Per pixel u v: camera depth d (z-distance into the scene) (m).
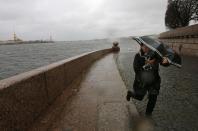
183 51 28.33
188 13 42.28
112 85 7.80
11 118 3.21
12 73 43.56
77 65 9.98
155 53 4.41
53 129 3.90
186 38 26.94
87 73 10.98
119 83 8.18
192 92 7.18
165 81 9.47
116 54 30.28
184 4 42.62
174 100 6.20
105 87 7.46
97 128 3.95
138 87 4.62
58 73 6.21
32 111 4.06
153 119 4.57
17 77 3.85
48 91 5.15
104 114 4.68
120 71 12.37
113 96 6.22
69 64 7.97
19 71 46.34
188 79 9.94
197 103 5.86
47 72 5.08
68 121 4.27
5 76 39.59
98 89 7.14
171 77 10.65
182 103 5.88
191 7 41.47
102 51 26.27
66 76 7.39
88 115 4.60
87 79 9.15
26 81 3.83
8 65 59.53
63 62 7.29
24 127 3.66
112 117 4.50
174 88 7.89
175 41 33.50
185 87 8.06
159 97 6.56
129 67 14.60
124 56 27.06
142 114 4.87
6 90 3.12
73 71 8.86
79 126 4.03
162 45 4.43
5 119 3.04
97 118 4.43
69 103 5.47
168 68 14.58
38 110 4.41
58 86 6.18
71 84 7.96
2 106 2.98
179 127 4.20
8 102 3.15
